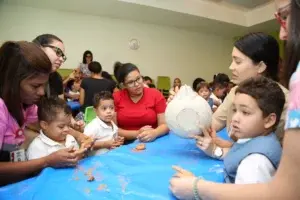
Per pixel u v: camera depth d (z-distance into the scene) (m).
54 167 0.86
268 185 0.46
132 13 5.16
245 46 1.09
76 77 4.12
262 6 5.78
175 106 0.97
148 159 0.95
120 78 1.72
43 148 1.10
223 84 3.45
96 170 0.83
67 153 0.85
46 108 1.13
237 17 5.99
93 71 3.19
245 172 0.68
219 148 0.96
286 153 0.42
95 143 1.40
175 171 0.80
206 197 0.57
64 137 1.19
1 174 0.86
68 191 0.68
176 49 6.39
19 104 0.93
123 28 5.57
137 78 1.69
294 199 0.42
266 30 6.44
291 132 0.41
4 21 4.33
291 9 0.46
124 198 0.64
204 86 3.06
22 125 1.02
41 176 0.78
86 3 4.51
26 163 0.87
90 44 5.20
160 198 0.63
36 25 4.62
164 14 5.23
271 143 0.71
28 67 0.87
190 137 0.98
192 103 0.95
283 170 0.43
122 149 1.10
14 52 0.88
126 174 0.79
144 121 1.72
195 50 6.74
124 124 1.74
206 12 5.48
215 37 7.11
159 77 6.10
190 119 0.94
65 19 4.90
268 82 0.78
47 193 0.67
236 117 0.78
